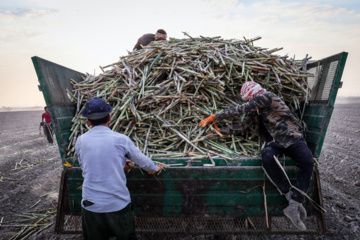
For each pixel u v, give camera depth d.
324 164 5.88
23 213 3.96
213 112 3.06
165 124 2.93
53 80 2.92
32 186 5.15
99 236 2.16
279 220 3.46
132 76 3.23
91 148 2.10
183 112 3.09
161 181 2.52
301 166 2.44
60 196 2.66
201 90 3.19
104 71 3.66
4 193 4.78
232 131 2.87
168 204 2.55
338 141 8.21
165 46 3.41
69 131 3.00
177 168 2.49
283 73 3.12
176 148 2.85
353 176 4.96
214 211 2.56
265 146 2.63
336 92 2.57
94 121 2.19
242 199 2.54
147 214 2.57
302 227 2.40
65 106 3.04
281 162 2.53
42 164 6.88
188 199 2.54
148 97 3.01
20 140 11.41
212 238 3.09
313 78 3.11
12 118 30.69
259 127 2.87
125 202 2.14
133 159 2.19
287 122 2.57
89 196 2.07
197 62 3.17
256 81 3.17
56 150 8.74
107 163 2.08
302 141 2.51
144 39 5.03
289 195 2.43
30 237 3.33
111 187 2.07
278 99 2.59
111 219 2.09
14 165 6.74
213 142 2.84
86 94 3.37
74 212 2.63
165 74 3.36
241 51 3.33
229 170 2.50
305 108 3.15
